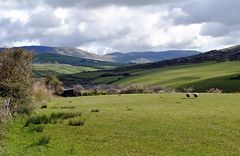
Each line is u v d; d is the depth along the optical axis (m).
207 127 36.50
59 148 28.50
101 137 32.47
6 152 26.20
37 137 32.31
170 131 34.75
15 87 44.84
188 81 195.12
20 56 50.28
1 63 48.31
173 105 57.97
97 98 81.50
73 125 38.16
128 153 27.38
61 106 60.62
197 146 29.27
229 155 26.67
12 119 39.75
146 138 32.03
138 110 50.97
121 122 39.78
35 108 54.50
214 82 178.00
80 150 28.02
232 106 54.88
